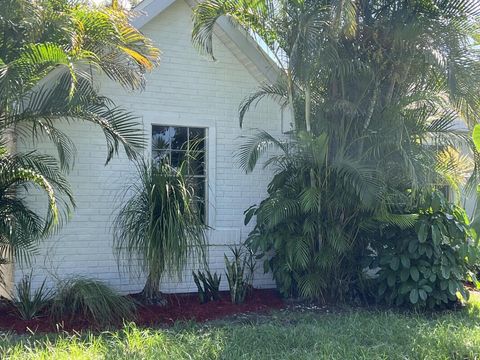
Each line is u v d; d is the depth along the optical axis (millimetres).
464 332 6906
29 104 7492
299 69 7914
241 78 10336
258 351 6047
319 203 8164
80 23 7555
